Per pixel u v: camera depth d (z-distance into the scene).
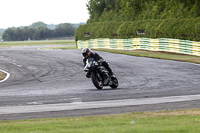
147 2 157.50
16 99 43.38
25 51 151.00
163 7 145.25
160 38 124.44
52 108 36.66
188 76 63.97
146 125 24.44
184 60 94.06
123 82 58.91
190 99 40.31
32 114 33.62
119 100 40.88
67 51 143.50
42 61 104.44
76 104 38.91
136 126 23.64
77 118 30.17
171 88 50.00
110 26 159.00
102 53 127.06
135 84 55.69
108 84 51.28
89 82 61.16
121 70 77.31
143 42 134.38
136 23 140.88
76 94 46.62
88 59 50.88
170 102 38.59
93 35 170.75
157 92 46.50
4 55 132.25
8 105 39.12
